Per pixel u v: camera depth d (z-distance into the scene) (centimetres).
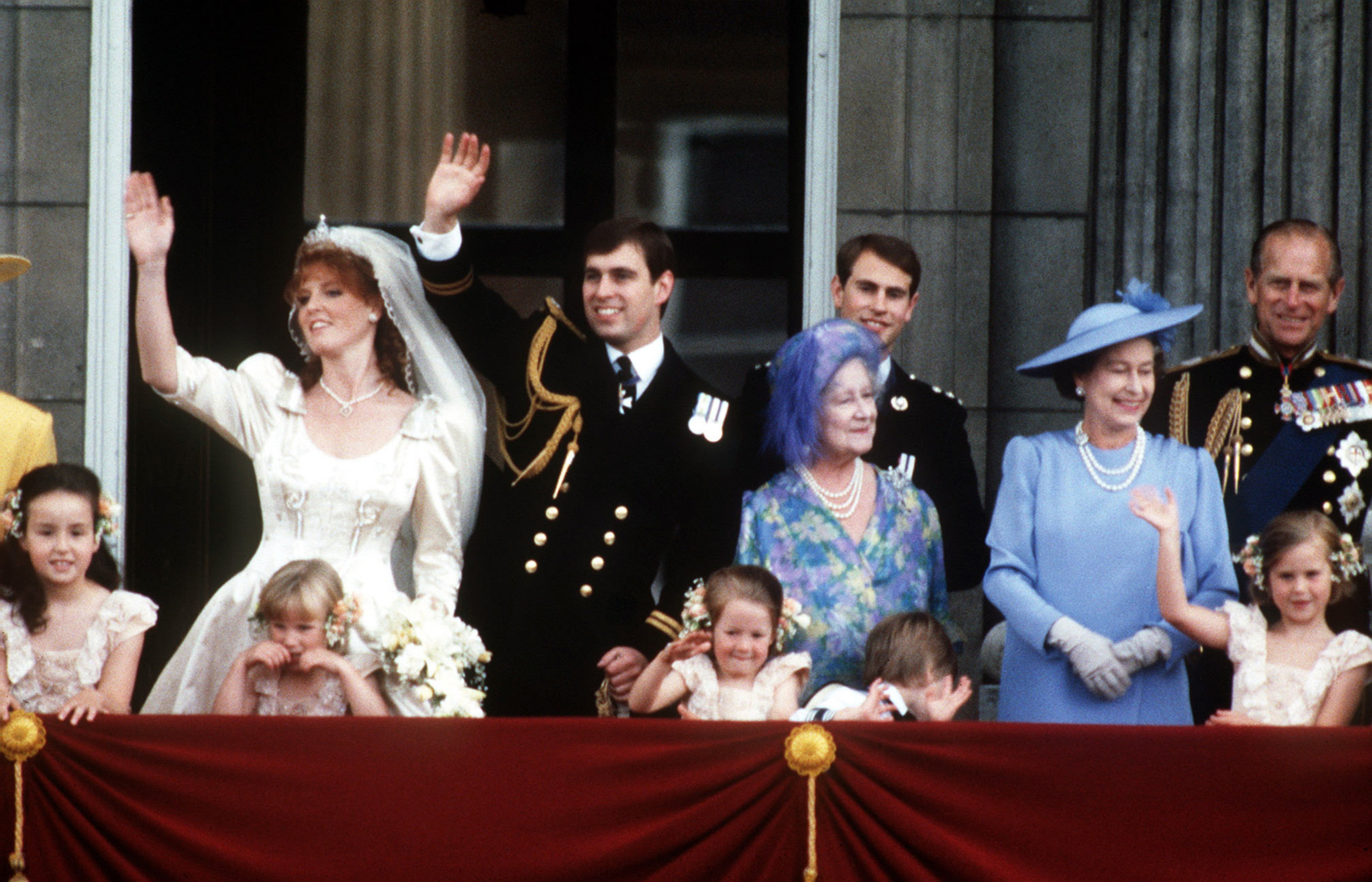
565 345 2197
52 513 1867
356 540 2080
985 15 2580
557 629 2100
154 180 2609
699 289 2775
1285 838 1688
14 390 2481
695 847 1692
